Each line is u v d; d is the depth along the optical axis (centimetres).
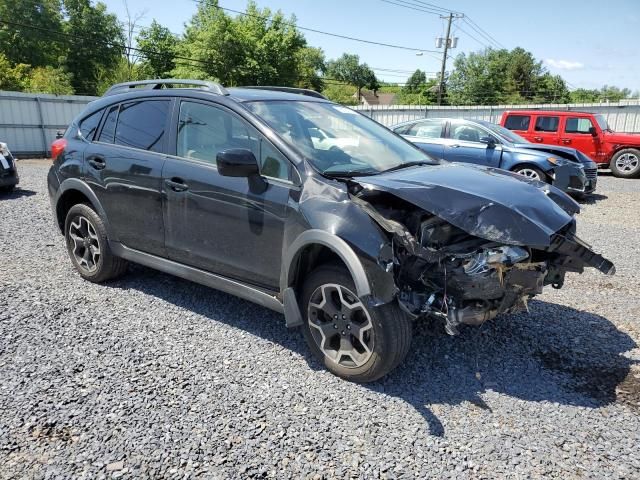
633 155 1459
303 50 4412
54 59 4519
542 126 1550
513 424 285
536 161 1002
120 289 473
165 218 403
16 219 752
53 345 363
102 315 416
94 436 268
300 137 366
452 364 349
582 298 477
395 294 292
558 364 353
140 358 348
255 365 343
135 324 400
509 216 290
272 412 291
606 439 273
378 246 290
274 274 345
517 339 388
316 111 414
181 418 283
